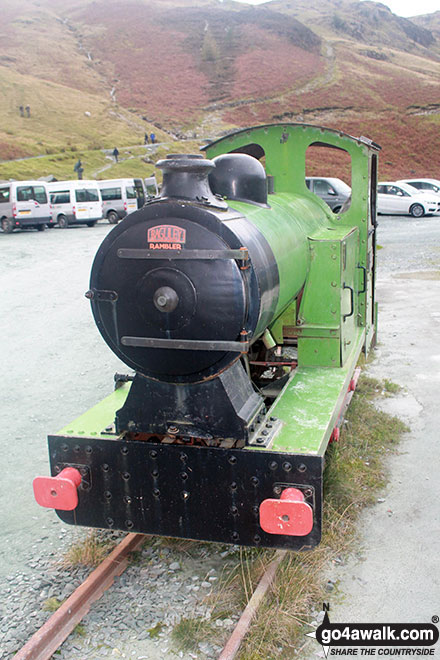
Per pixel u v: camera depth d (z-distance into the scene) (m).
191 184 2.90
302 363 4.15
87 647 2.84
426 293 10.85
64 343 8.47
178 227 2.82
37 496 3.07
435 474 4.45
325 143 5.09
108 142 53.97
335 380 3.81
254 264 2.88
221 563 3.45
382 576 3.32
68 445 3.19
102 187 25.97
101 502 3.21
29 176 39.78
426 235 18.69
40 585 3.33
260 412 3.15
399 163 39.06
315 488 2.81
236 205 3.45
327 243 4.00
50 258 15.92
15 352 8.11
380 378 6.55
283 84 69.06
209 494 3.01
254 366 4.50
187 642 2.83
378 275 12.91
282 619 2.92
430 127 44.03
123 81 76.25
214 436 2.96
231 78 73.00
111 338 3.04
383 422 5.30
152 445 3.04
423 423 5.35
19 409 6.11
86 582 3.17
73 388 6.68
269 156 5.05
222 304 2.79
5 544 3.80
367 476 4.38
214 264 2.79
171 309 2.83
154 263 2.87
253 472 2.90
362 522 3.86
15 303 10.94
